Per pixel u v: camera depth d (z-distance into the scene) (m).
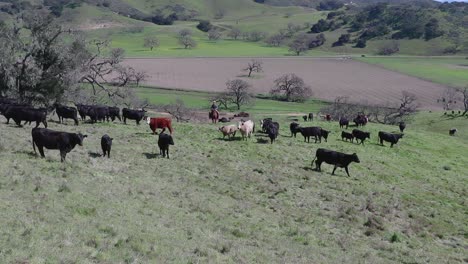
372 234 21.52
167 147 28.47
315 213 23.06
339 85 147.25
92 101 64.56
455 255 20.70
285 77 126.94
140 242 13.72
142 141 32.38
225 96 111.19
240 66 182.75
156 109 91.19
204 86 136.25
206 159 30.23
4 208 13.97
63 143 21.92
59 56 50.38
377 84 148.62
